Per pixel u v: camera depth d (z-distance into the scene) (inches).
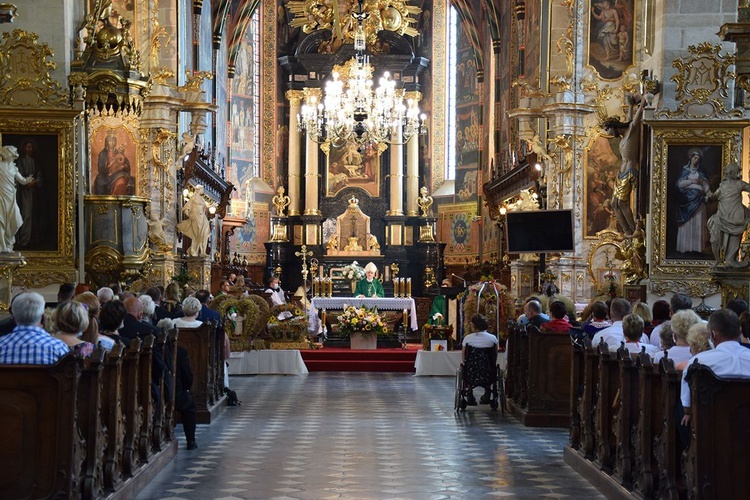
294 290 1648.6
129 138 887.1
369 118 1400.1
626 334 424.2
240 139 1581.0
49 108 660.1
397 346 1167.0
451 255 1641.2
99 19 692.7
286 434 548.1
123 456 376.8
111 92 684.1
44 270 661.9
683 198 685.3
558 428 578.6
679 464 327.0
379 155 1683.1
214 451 488.1
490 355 661.9
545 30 1041.5
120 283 671.8
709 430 296.5
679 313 369.7
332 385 845.8
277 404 697.6
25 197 661.3
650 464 345.7
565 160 942.4
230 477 418.3
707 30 706.8
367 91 1400.1
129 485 366.6
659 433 345.4
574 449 457.1
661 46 710.5
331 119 1411.2
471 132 1599.4
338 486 400.8
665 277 688.4
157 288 605.6
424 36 1681.8
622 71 944.9
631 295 702.5
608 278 855.1
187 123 1158.3
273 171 1673.2
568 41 946.1
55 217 663.1
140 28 957.2
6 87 661.9
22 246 661.9
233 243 1578.5
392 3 1619.1
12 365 294.8
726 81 687.1
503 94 1401.3
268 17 1660.9
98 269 663.1
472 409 674.2
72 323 339.0
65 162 663.1
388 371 1003.3
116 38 687.1
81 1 729.0
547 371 585.0
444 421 608.4
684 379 308.3
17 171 593.9
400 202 1663.4
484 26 1535.4
